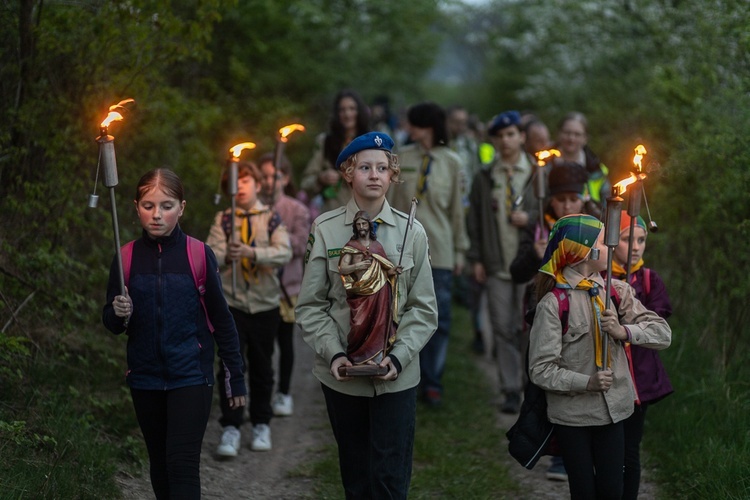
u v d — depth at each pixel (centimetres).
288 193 708
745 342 626
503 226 695
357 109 752
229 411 573
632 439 432
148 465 518
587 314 399
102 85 616
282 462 579
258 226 586
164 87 718
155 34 640
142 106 666
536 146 747
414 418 405
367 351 382
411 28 1619
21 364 528
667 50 931
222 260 579
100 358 602
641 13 1180
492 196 700
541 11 1468
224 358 410
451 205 715
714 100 704
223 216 594
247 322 589
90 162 611
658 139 845
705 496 477
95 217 630
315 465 563
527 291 593
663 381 432
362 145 397
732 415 552
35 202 553
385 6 1513
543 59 1591
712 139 630
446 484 544
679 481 511
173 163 797
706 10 782
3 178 571
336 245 400
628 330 395
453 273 734
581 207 532
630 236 404
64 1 617
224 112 1030
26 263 539
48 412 500
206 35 645
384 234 400
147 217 390
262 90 1226
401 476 395
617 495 400
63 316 575
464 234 721
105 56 612
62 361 561
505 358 702
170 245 397
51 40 580
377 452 392
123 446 519
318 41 1419
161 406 399
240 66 1080
